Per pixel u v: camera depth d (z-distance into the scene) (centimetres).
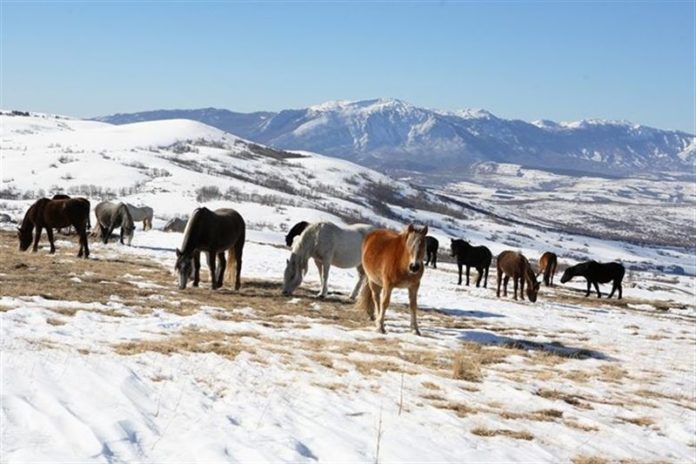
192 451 664
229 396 902
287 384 1012
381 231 1766
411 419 910
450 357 1437
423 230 1512
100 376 873
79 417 709
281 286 2392
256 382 998
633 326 2555
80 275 2123
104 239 3550
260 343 1341
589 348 1867
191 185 19125
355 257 2197
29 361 879
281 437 739
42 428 661
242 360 1141
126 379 882
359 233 2203
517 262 2967
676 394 1392
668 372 1644
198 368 1036
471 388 1166
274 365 1137
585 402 1195
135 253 3188
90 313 1473
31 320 1316
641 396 1325
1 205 12106
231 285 2253
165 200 16138
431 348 1527
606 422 1075
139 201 15825
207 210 2086
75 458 601
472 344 1648
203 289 2119
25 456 588
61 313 1454
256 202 17312
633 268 15862
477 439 862
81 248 2736
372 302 1839
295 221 14550
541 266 4234
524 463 795
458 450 801
